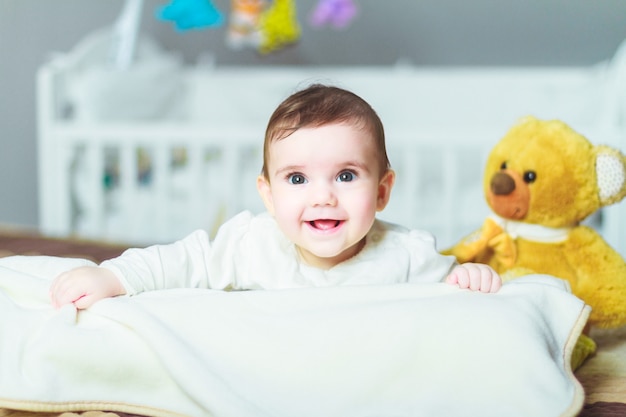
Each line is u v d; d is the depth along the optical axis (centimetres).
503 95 294
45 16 326
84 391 89
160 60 300
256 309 95
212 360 89
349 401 86
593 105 280
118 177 272
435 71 303
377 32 319
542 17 306
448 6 313
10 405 85
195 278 109
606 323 129
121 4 321
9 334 91
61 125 259
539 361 86
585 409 97
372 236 112
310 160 99
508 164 133
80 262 111
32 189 331
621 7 300
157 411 88
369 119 103
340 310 93
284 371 88
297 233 102
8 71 329
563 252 131
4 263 110
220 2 322
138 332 90
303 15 322
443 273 114
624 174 128
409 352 88
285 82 306
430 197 259
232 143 246
